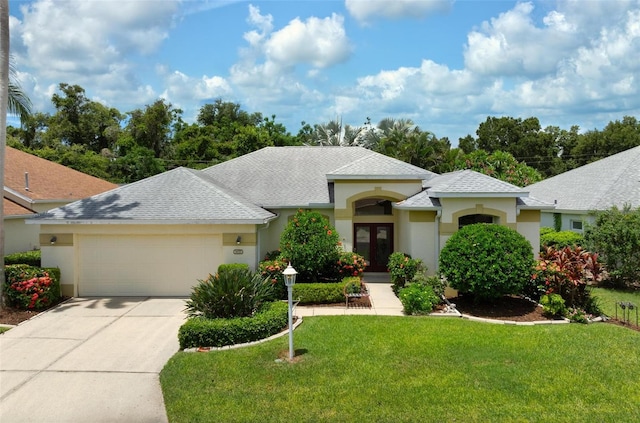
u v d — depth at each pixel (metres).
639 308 15.50
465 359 10.31
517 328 12.86
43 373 10.02
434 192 16.86
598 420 7.52
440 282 15.98
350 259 18.03
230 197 18.30
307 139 61.44
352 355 10.61
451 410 7.90
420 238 17.98
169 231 17.16
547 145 64.12
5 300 15.00
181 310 15.33
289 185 22.84
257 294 13.13
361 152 26.03
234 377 9.42
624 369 9.67
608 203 24.64
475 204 16.91
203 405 8.21
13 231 22.16
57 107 60.34
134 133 60.38
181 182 19.39
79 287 17.38
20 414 8.13
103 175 47.34
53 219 16.88
